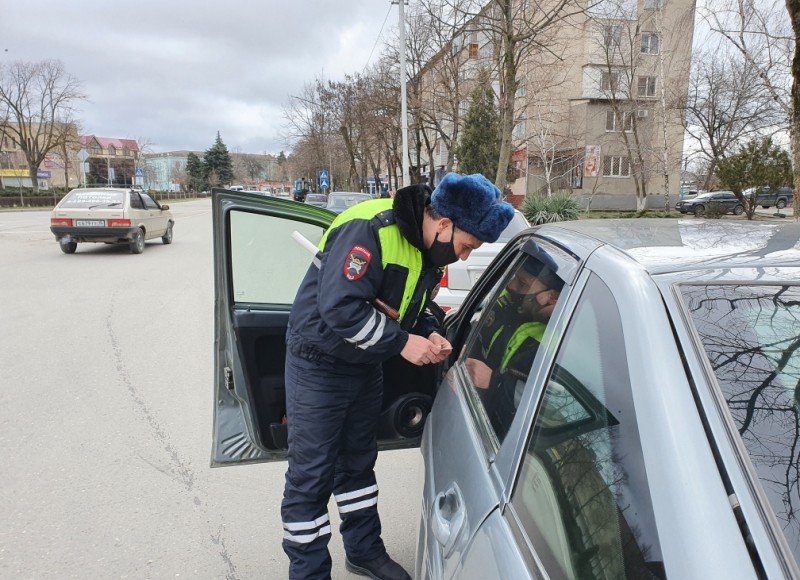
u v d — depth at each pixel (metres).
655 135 28.78
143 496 3.05
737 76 19.34
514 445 1.24
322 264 1.88
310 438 2.00
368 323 1.77
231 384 2.52
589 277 1.29
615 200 32.75
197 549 2.63
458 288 5.43
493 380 1.61
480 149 22.67
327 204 18.80
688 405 0.91
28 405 4.21
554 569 0.92
